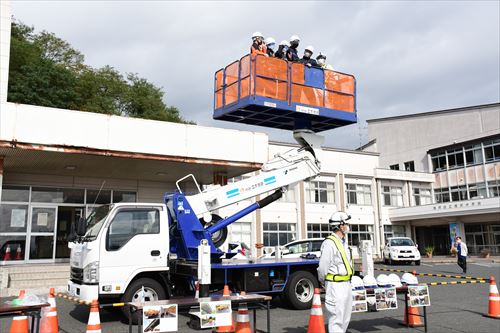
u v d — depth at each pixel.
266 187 10.70
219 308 6.53
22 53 30.17
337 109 10.80
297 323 8.73
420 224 41.09
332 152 37.25
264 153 17.69
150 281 9.05
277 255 14.05
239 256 15.30
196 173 18.77
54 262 17.66
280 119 10.95
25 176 17.56
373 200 39.19
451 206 37.06
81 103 34.06
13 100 27.83
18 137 13.54
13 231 17.12
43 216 17.77
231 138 17.11
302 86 10.36
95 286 8.50
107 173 18.25
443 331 7.96
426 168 48.69
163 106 42.06
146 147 15.44
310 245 19.97
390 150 53.31
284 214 32.94
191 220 9.81
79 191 18.62
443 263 31.31
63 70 32.03
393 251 30.30
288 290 10.30
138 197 19.67
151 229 9.26
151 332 6.00
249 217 31.25
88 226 9.66
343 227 6.60
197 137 16.42
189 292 9.86
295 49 10.85
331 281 6.26
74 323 9.14
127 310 8.76
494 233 39.84
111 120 14.98
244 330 7.15
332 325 6.16
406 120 51.91
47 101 29.08
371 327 8.33
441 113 48.34
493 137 41.34
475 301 11.73
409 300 7.96
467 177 43.47
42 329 7.30
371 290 7.43
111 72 40.78
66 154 14.54
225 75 10.75
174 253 10.02
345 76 11.16
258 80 9.79
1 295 13.34
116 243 8.84
